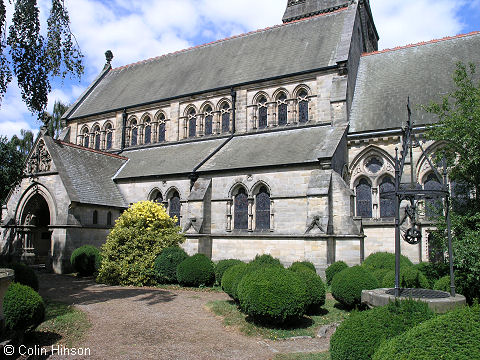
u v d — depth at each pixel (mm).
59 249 26891
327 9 41156
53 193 28078
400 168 12195
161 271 22625
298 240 24312
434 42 32375
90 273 25797
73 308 15641
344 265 20625
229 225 27047
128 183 32312
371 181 27219
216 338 12336
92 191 29781
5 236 30125
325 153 24625
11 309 10844
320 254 22344
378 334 7910
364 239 26203
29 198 29500
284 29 38688
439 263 17250
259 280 13484
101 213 29719
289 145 28281
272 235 25047
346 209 23500
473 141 15531
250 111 33219
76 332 12523
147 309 16000
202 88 36094
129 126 40000
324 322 14367
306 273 15805
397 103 28750
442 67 29812
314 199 23484
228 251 26656
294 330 13289
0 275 10938
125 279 22672
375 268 20141
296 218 24734
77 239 27453
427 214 24359
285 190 25312
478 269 13539
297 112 31641
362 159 27797
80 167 30984
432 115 26250
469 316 6090
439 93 27719
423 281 15000
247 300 13391
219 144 32781
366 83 32250
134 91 42250
